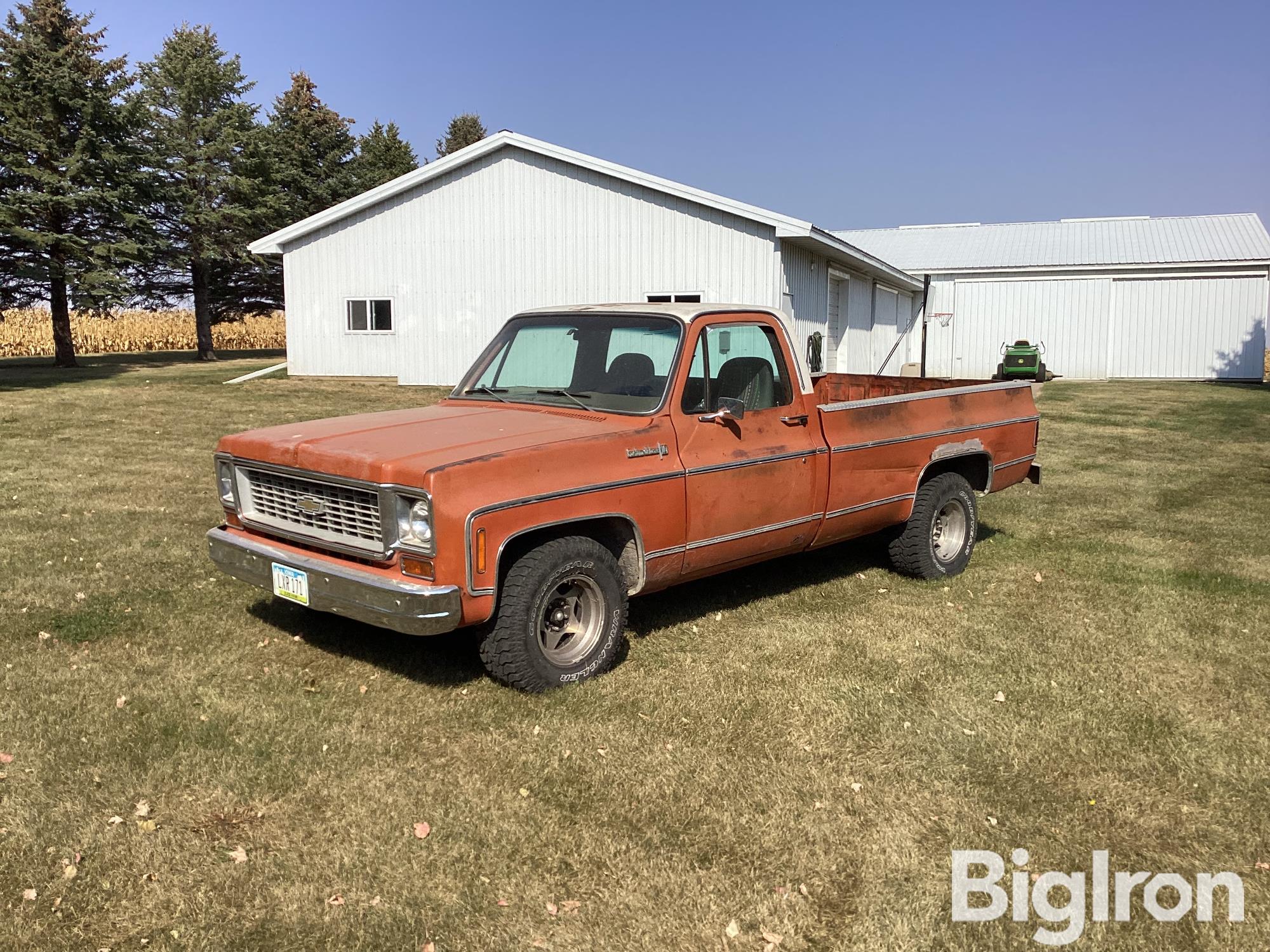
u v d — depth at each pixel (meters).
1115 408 18.48
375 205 20.70
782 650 5.03
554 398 5.15
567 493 4.25
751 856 3.16
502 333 5.74
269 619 5.36
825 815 3.41
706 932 2.79
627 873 3.06
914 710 4.30
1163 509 8.94
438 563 3.89
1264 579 6.49
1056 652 5.05
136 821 3.27
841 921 2.86
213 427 13.33
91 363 28.80
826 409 5.54
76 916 2.79
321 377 21.86
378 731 3.99
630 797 3.51
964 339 30.41
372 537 4.15
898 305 29.53
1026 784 3.66
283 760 3.72
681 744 3.93
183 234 30.73
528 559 4.23
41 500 8.27
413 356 20.84
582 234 18.89
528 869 3.08
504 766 3.72
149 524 7.43
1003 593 6.16
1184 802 3.55
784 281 17.38
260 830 3.26
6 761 3.63
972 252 31.47
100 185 24.50
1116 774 3.74
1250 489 9.98
